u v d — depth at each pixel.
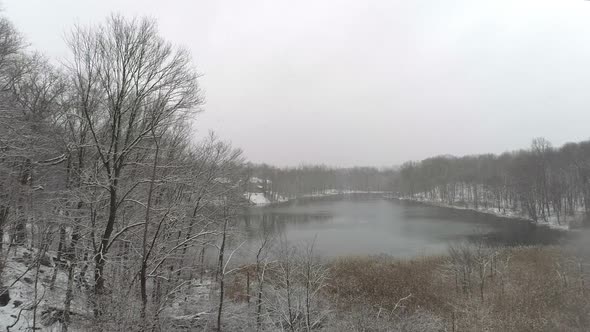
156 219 15.34
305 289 16.59
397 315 18.61
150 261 13.99
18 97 16.28
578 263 25.86
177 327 15.48
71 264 13.01
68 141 14.24
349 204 93.94
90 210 13.73
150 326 12.66
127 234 14.90
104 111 13.79
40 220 13.38
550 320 17.25
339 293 22.05
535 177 57.72
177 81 13.87
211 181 19.19
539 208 60.19
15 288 13.54
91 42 12.60
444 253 32.88
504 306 19.41
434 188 98.50
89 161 14.86
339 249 36.91
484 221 57.41
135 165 15.03
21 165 14.88
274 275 18.50
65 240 14.29
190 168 17.58
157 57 13.38
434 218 62.34
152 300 14.57
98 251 13.04
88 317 12.28
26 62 18.09
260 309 16.77
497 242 39.25
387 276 25.08
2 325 12.02
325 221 58.94
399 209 79.06
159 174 15.73
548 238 41.28
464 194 91.00
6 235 16.20
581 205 52.97
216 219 19.64
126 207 14.98
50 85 17.38
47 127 15.36
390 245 39.03
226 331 16.75
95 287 12.54
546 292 21.30
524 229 48.44
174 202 15.45
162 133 13.96
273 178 96.94
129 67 12.86
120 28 12.88
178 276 17.44
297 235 44.78
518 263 27.77
